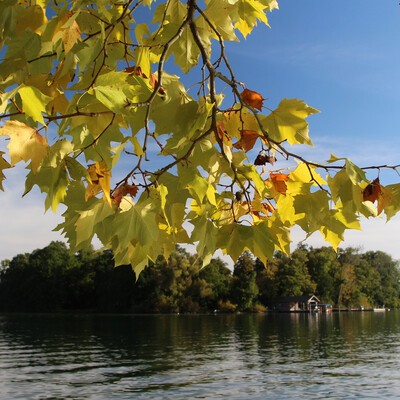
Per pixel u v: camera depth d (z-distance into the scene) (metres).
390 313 120.31
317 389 20.52
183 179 1.84
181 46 2.17
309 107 1.92
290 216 1.97
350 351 34.84
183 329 57.44
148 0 2.61
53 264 110.25
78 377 23.36
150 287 100.81
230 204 2.17
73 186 1.76
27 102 1.40
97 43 1.82
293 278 115.75
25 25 1.74
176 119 1.84
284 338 45.75
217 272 105.75
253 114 2.03
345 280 131.88
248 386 21.14
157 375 23.97
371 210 1.85
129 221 1.72
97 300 109.19
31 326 63.66
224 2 2.17
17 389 20.30
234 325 65.50
